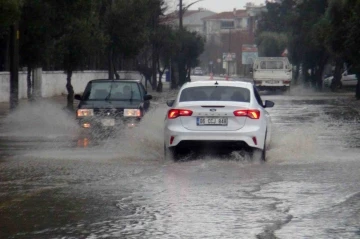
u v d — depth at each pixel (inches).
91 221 472.4
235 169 697.0
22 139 1022.4
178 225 458.3
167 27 2945.4
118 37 2026.3
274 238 423.2
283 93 2856.8
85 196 559.2
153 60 2989.7
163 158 782.5
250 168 703.7
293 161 756.6
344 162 747.4
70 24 1477.6
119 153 831.1
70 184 615.2
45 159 780.6
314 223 463.2
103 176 657.0
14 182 627.8
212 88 786.8
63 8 1454.2
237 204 523.8
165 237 427.2
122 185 606.9
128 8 2014.0
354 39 1957.4
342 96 2554.1
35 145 936.9
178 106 751.7
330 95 2655.0
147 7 2130.9
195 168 704.4
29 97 1638.8
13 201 542.6
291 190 579.2
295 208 509.4
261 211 499.2
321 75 3213.6
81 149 882.8
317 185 602.2
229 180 629.6
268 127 810.8
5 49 1968.5
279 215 486.6
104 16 2015.3
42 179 642.2
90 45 1518.2
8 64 1991.9
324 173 670.5
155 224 462.0
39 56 1482.5
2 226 460.4
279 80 2768.2
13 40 1357.0
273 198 546.0
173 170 691.4
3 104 1812.3
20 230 449.4
